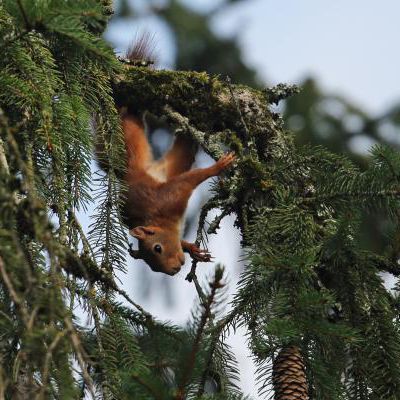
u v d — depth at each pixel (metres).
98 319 7.37
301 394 7.52
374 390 7.78
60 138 7.69
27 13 6.45
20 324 6.61
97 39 7.01
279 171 9.53
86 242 7.73
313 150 9.52
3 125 5.69
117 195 8.77
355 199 8.48
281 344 7.29
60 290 5.61
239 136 11.05
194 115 11.09
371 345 7.91
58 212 7.52
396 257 8.48
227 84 11.13
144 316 7.91
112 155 9.05
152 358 7.23
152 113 11.19
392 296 8.38
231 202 9.50
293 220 8.05
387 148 8.37
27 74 7.51
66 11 6.45
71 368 5.89
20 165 5.61
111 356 7.03
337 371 7.85
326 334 6.94
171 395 5.75
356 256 8.20
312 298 6.90
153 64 11.56
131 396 5.82
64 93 7.96
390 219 8.67
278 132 11.07
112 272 8.45
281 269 7.27
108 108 9.15
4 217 5.41
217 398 6.05
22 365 6.08
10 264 5.37
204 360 6.20
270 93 11.26
